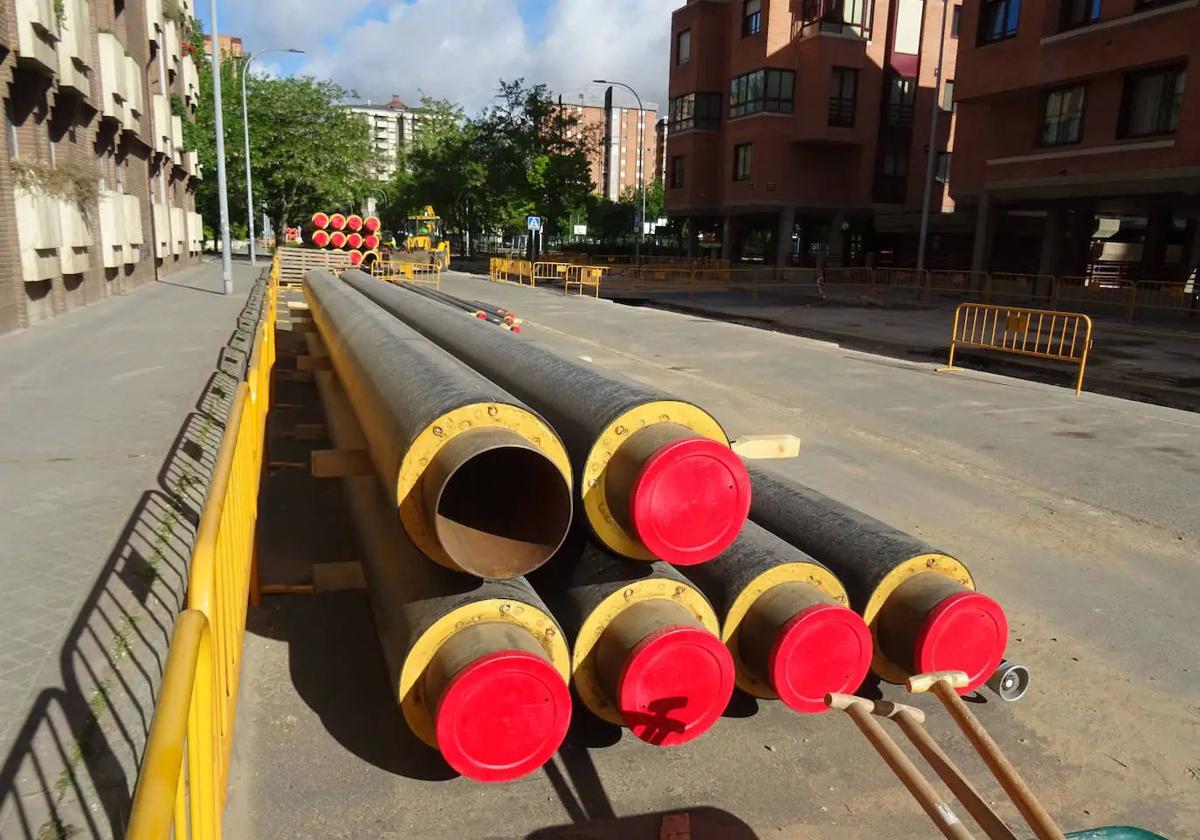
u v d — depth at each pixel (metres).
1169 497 6.91
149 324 15.70
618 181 141.75
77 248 17.77
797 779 3.31
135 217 23.47
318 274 13.73
